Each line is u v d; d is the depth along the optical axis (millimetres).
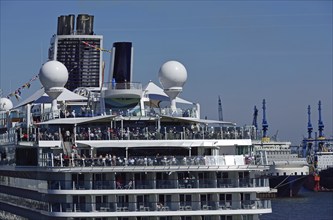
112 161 111938
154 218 112438
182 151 117688
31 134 123312
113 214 111062
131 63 141875
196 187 112500
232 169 113000
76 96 141500
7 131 145250
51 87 133000
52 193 111250
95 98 135875
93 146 114250
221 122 120188
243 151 120125
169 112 129250
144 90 138500
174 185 112125
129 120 119562
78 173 111250
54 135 118000
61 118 121875
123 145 114750
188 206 112562
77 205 111438
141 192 111250
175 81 130000
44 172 117438
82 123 118750
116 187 111438
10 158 133500
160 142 115438
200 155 117125
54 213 111938
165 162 112438
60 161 112500
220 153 118750
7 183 143125
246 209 113312
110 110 127188
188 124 122375
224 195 113625
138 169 111188
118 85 130750
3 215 147125
